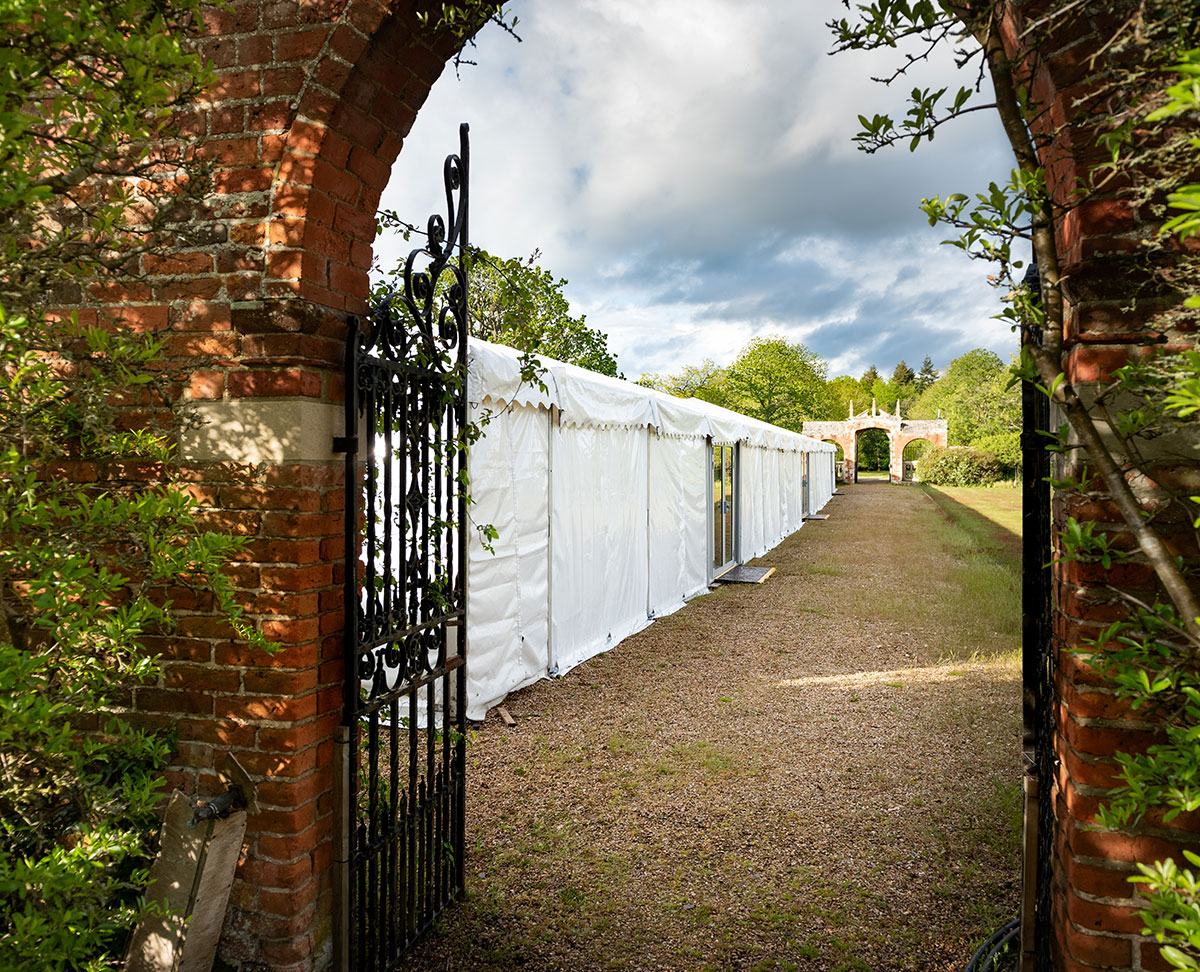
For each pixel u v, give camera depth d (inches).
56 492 82.3
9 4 43.9
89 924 70.1
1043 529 92.7
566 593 264.4
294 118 90.4
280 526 91.7
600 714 219.0
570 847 143.0
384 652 105.0
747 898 125.8
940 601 384.2
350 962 97.1
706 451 450.0
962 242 57.6
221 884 87.5
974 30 55.7
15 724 53.2
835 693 239.0
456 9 91.0
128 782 74.6
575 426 270.2
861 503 1200.8
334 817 95.4
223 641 93.4
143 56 50.4
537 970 107.2
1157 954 68.0
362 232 102.4
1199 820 66.9
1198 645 49.6
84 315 98.0
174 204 69.8
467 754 187.9
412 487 109.9
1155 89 58.1
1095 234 68.0
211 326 93.7
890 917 120.0
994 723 210.2
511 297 222.4
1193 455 66.5
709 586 447.2
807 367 2282.2
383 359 100.7
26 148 49.7
